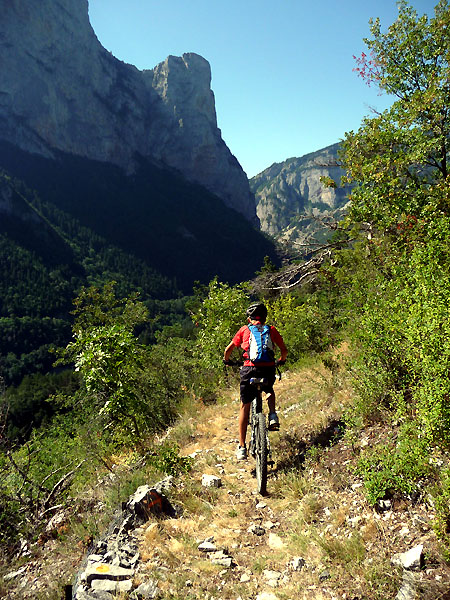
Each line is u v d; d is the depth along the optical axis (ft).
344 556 9.39
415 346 11.51
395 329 13.73
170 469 15.69
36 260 525.75
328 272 33.14
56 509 18.02
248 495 13.70
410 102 35.37
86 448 21.42
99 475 19.67
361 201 35.45
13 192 580.71
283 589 9.12
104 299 52.21
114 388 20.03
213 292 41.06
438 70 37.32
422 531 9.25
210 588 9.42
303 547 10.29
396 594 8.04
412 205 31.94
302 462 14.69
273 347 15.08
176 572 9.98
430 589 7.68
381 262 23.63
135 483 15.55
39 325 425.69
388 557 8.98
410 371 12.83
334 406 17.89
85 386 21.02
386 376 14.25
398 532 9.56
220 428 21.70
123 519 12.48
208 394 30.60
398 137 35.35
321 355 29.94
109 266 626.64
